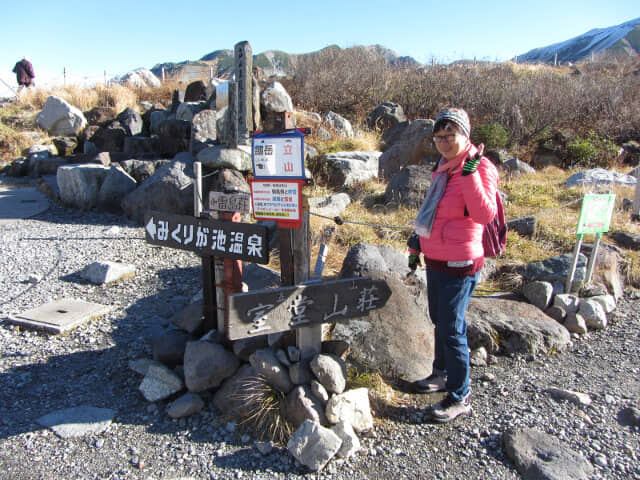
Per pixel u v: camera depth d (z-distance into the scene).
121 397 3.26
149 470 2.60
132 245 6.27
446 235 2.74
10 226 7.30
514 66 16.20
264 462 2.66
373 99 12.70
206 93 11.86
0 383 3.38
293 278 2.99
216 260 3.33
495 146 9.94
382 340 3.52
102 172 8.27
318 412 2.82
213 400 3.15
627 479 2.46
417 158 8.05
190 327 3.64
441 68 13.73
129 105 15.03
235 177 6.68
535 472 2.49
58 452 2.73
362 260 4.14
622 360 3.68
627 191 7.32
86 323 4.25
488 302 4.26
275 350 3.17
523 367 3.62
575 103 11.36
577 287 4.45
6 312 4.45
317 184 7.74
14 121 14.20
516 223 5.81
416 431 2.90
